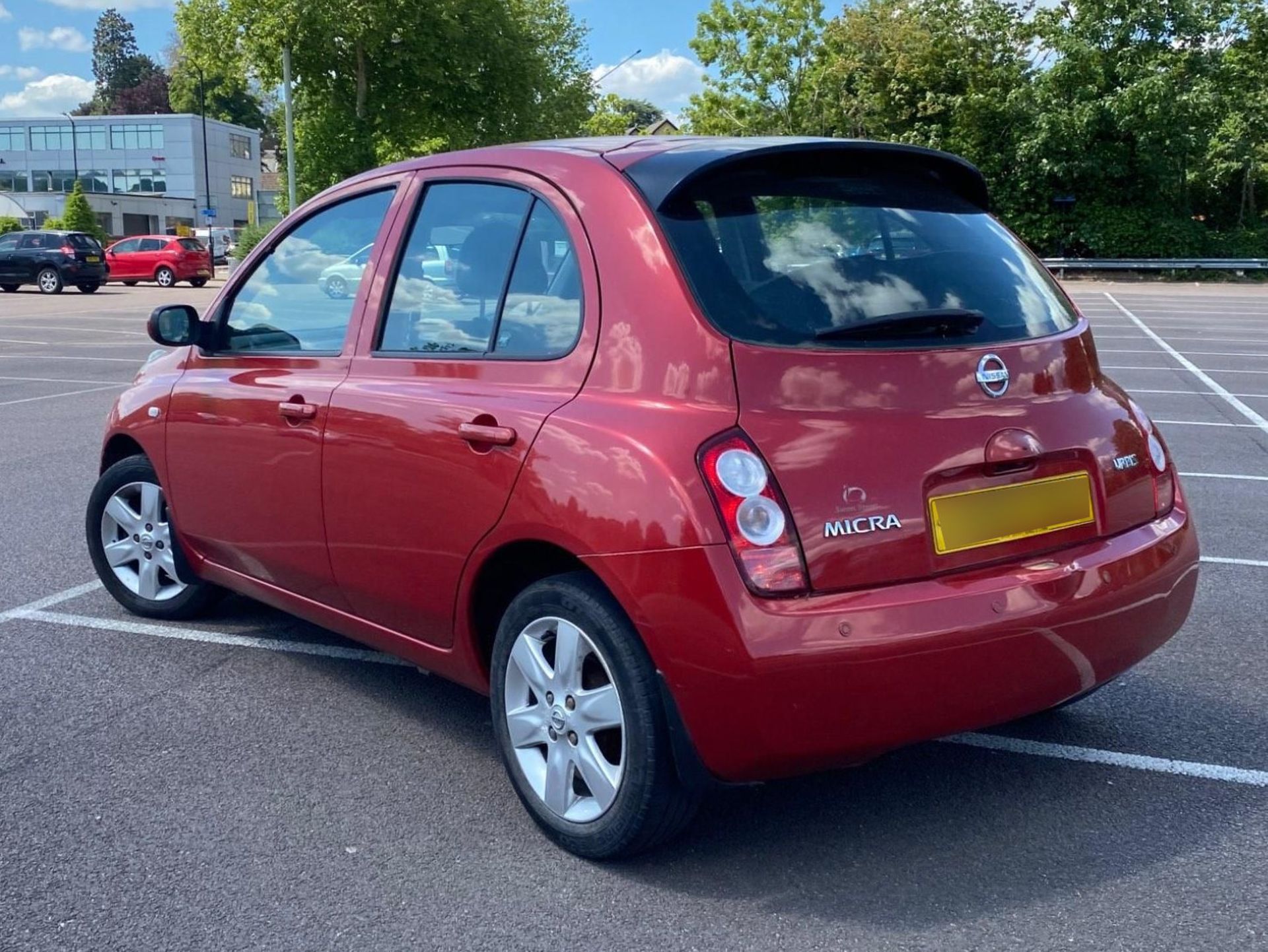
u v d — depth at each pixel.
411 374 3.65
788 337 2.96
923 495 2.95
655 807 2.97
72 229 59.16
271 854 3.24
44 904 2.99
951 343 3.15
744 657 2.74
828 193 3.35
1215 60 38.28
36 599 5.55
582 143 3.64
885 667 2.79
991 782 3.66
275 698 4.36
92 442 9.88
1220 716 4.16
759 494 2.79
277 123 51.53
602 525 2.92
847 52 41.66
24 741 3.98
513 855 3.23
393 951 2.79
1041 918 2.90
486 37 38.88
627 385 3.05
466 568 3.37
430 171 3.89
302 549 4.06
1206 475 8.38
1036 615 2.98
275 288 4.40
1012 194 40.62
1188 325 22.23
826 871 3.13
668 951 2.79
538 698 3.25
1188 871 3.12
